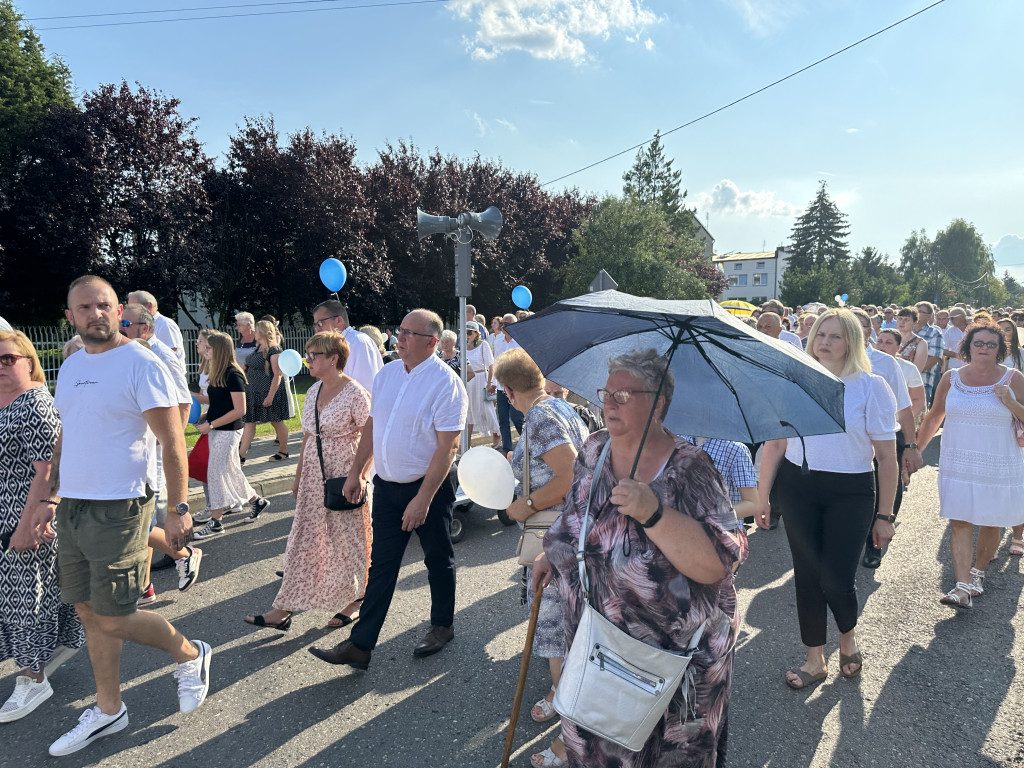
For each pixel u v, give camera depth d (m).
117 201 19.00
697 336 1.93
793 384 1.79
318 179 21.41
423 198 26.14
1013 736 2.85
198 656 3.10
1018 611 4.07
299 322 25.00
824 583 3.20
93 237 18.09
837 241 83.56
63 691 3.28
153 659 3.57
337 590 3.77
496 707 3.12
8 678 3.40
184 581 4.42
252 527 5.79
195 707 3.04
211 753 2.78
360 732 2.92
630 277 33.12
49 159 18.45
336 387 3.82
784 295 65.69
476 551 5.28
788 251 87.06
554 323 2.31
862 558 4.90
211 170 21.77
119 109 19.19
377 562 3.40
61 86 23.42
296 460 7.98
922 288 88.12
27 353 3.17
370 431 3.65
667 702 1.66
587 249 34.41
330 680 3.35
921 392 5.71
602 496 1.85
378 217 24.28
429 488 3.37
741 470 3.00
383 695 3.21
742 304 18.94
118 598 2.71
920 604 4.20
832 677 3.35
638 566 1.73
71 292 2.68
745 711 3.06
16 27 22.48
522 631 3.88
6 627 3.04
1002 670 3.38
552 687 3.22
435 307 28.33
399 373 3.56
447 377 3.47
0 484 2.98
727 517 1.74
